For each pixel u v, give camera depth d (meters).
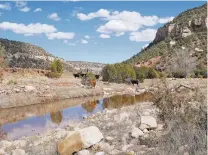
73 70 89.31
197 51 103.06
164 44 128.12
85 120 18.81
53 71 48.09
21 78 39.97
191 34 126.50
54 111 24.97
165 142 9.07
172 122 10.91
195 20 132.00
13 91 30.14
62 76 50.50
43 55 99.69
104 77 52.22
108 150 10.12
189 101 11.98
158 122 13.31
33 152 10.83
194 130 8.88
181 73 65.62
